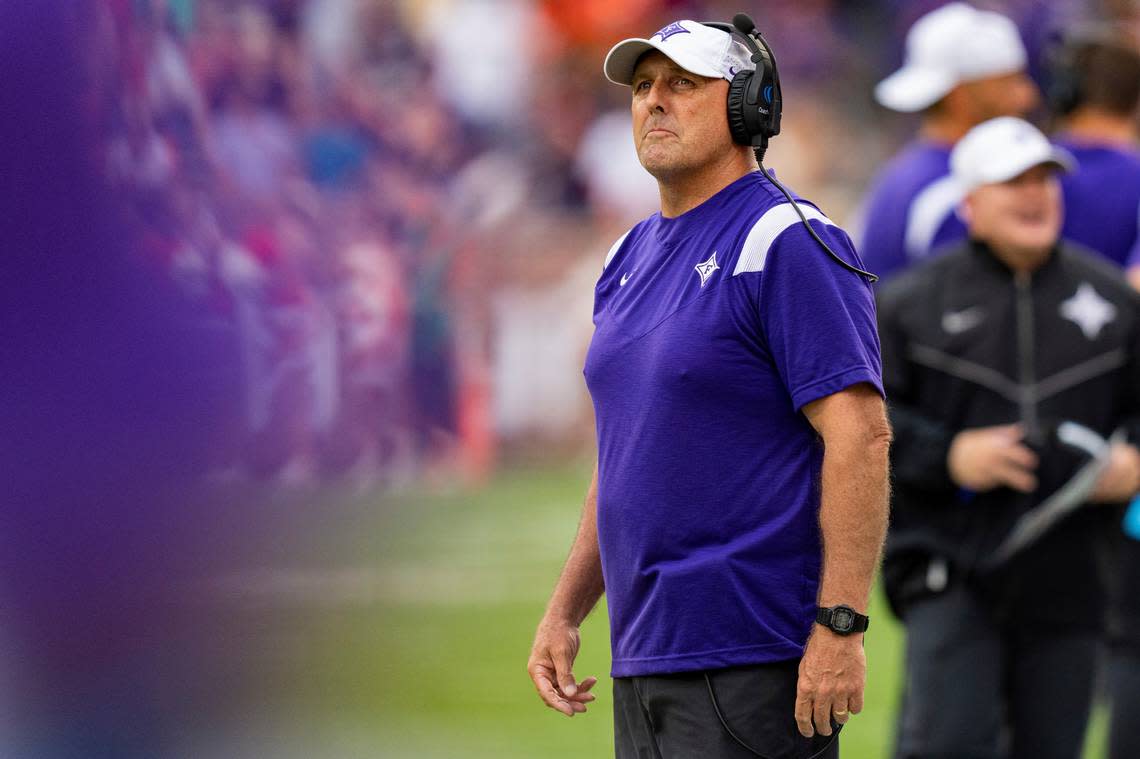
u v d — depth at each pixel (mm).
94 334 10078
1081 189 19500
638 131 11414
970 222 16672
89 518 10109
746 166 11406
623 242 11938
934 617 16062
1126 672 17594
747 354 10820
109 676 10289
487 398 46750
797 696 10578
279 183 35750
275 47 38094
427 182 47156
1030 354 16266
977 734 15781
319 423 31297
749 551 10742
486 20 54500
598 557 12156
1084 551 16078
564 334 48219
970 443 15758
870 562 10531
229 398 10703
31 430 10016
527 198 50562
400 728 21250
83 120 10000
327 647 20969
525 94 54531
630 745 11430
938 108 21094
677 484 10867
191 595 10477
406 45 49281
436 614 28906
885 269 20078
